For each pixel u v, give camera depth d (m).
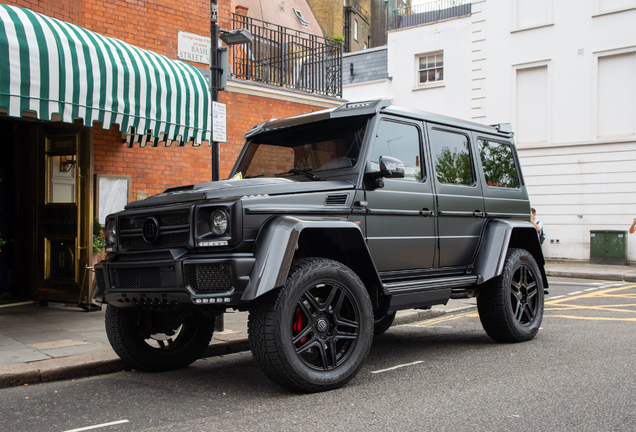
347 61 24.14
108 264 4.20
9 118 7.60
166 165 8.91
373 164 4.54
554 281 13.17
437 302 4.89
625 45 16.30
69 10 7.89
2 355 4.87
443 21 20.16
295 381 3.75
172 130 7.26
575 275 14.18
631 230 15.55
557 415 3.38
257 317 3.68
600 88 16.84
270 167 5.08
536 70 18.08
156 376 4.64
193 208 3.73
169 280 3.78
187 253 3.77
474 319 7.67
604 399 3.69
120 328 4.56
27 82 5.64
